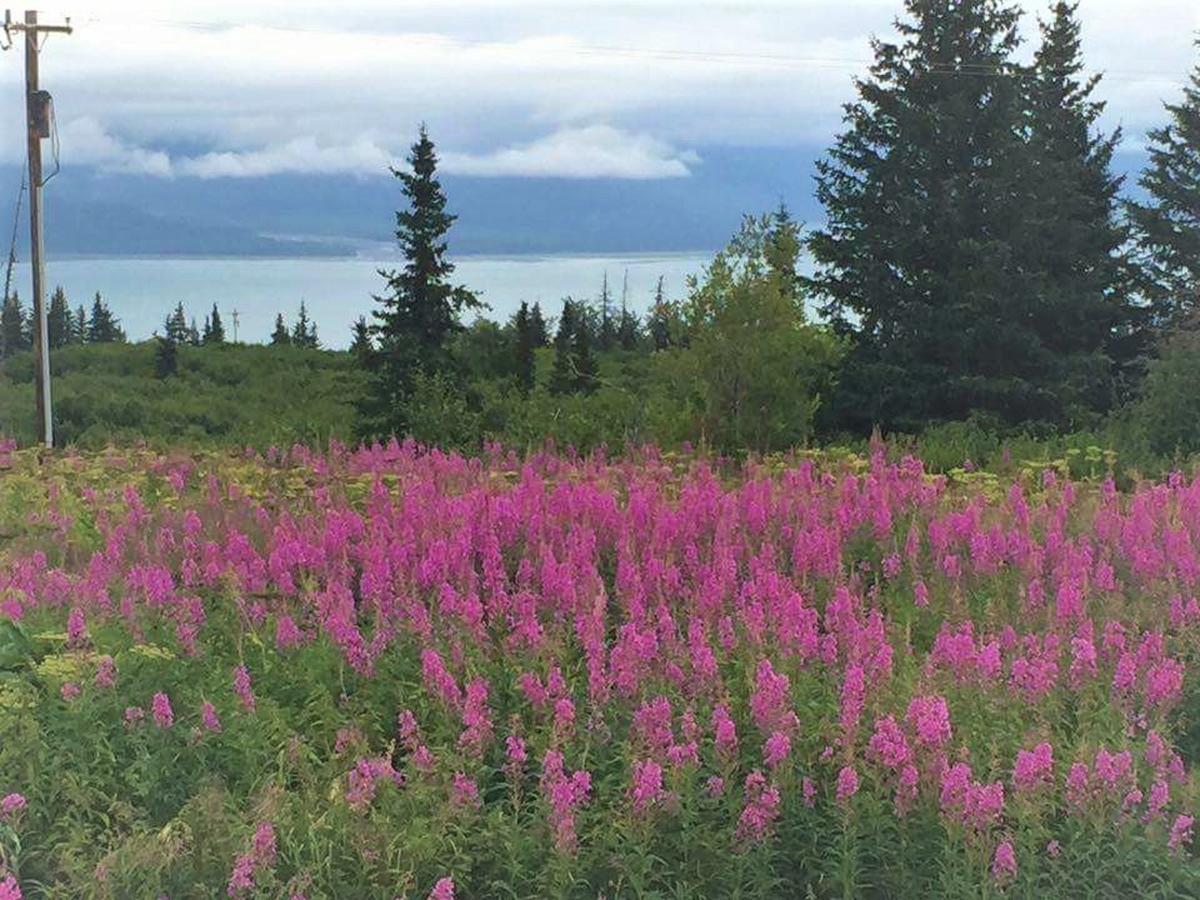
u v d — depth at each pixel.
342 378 60.88
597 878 5.10
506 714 6.37
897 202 32.75
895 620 8.13
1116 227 34.75
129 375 61.81
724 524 9.45
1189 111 40.66
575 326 62.72
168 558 9.21
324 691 6.40
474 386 37.97
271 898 4.75
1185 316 33.12
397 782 5.50
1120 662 6.38
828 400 31.11
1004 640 6.98
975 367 31.69
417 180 37.78
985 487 13.02
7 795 5.19
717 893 5.16
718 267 19.50
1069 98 37.38
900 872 5.17
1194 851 5.41
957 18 33.03
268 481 13.17
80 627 6.41
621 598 8.02
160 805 5.39
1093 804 5.23
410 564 8.48
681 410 19.67
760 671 5.85
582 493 10.45
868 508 10.39
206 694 6.20
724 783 5.46
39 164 28.48
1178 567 8.67
